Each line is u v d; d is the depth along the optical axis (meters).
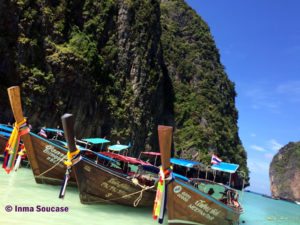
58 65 44.97
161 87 73.81
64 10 50.53
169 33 99.06
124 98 60.00
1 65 40.50
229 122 99.19
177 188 10.80
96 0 57.72
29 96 41.78
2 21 41.22
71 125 10.35
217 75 102.06
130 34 64.19
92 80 51.06
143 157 63.91
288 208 43.72
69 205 12.18
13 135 11.03
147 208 13.93
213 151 81.50
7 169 10.98
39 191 13.52
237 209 14.26
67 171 11.10
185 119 86.50
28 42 42.81
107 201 12.68
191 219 11.66
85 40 52.22
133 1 66.06
